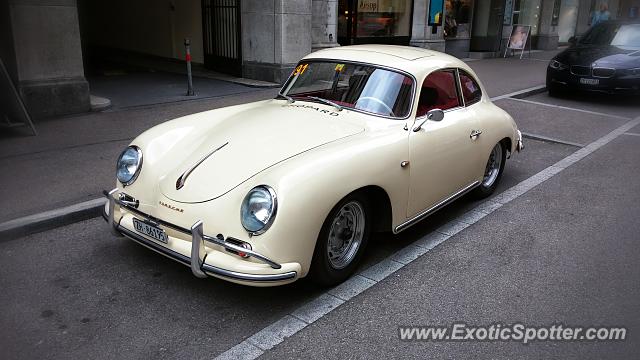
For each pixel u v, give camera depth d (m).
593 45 12.41
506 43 19.19
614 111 10.88
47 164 6.07
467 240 4.78
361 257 4.05
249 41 11.76
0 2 7.46
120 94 9.88
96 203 5.01
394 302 3.72
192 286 3.85
